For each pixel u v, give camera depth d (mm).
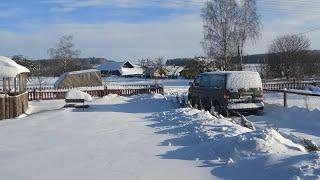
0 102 21719
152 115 18438
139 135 13047
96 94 36312
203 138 11383
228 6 60469
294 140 11445
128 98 30969
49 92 34156
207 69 58969
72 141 12422
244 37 60469
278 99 29844
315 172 7000
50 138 13141
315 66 66500
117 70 113000
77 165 9305
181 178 7961
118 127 15078
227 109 19297
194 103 22750
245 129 12922
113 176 8289
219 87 19953
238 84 19484
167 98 27562
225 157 9211
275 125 15609
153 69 93500
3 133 14539
